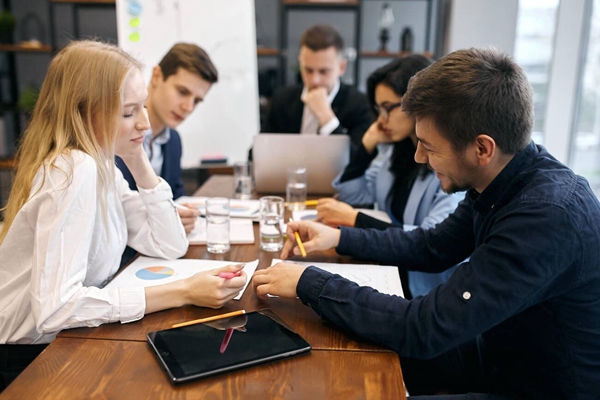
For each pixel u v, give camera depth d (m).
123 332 0.94
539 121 3.02
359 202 2.05
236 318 0.98
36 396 0.75
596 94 2.81
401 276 1.74
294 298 1.08
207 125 3.51
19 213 1.02
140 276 1.18
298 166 2.07
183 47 1.99
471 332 0.86
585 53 2.80
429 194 1.68
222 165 3.47
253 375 0.81
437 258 1.28
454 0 3.10
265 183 2.10
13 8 4.18
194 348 0.87
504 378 1.05
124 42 3.31
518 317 0.97
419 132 0.96
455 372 1.23
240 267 1.08
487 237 0.92
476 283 0.87
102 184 1.12
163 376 0.80
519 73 0.91
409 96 0.95
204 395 0.76
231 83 3.46
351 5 3.72
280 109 2.96
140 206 1.33
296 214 1.72
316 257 1.33
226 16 3.36
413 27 4.07
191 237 1.48
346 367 0.84
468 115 0.88
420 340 0.88
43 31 4.22
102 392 0.76
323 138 2.05
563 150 2.91
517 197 0.92
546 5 2.92
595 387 0.94
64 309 0.95
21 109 3.75
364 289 0.97
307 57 2.73
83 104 1.08
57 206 0.98
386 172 1.90
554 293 0.91
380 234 1.32
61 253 0.97
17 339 1.08
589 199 0.90
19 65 4.29
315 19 4.16
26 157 1.10
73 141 1.08
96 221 1.13
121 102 1.10
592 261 0.88
